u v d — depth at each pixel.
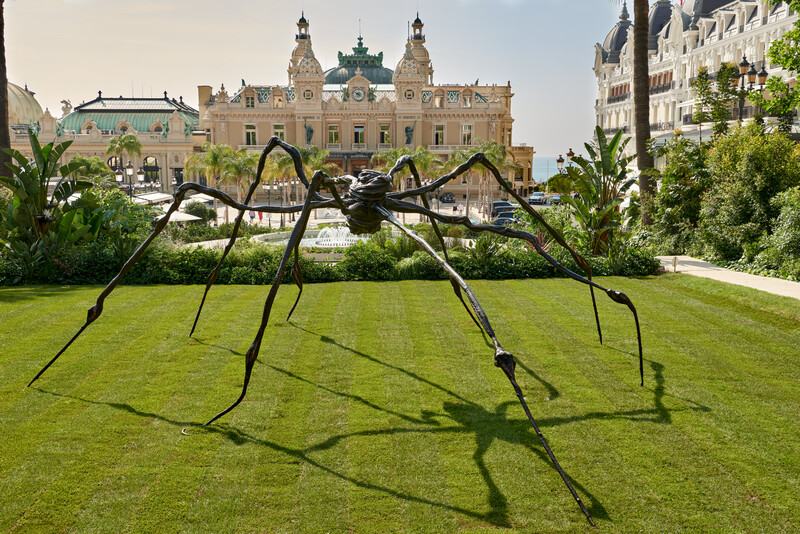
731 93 30.58
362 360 10.74
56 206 19.95
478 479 6.88
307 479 6.86
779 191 20.95
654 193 25.34
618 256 19.55
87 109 93.38
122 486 6.70
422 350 11.28
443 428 8.09
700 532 5.93
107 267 19.06
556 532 5.97
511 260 19.77
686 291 16.50
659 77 59.69
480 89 92.56
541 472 7.01
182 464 7.15
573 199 21.69
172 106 96.38
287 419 8.35
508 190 9.15
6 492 6.55
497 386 9.52
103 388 9.37
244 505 6.38
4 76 23.73
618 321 13.21
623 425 8.11
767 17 40.16
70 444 7.59
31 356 10.80
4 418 8.29
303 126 82.56
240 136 83.50
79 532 5.94
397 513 6.27
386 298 15.88
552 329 12.63
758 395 9.04
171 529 6.00
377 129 83.50
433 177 61.38
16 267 18.75
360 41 98.50
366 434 7.93
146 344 11.57
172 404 8.80
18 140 86.31
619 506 6.34
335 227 38.47
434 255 7.26
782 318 13.12
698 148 25.02
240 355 10.96
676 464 7.11
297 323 13.21
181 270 19.20
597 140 21.23
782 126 27.48
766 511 6.22
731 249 21.11
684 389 9.29
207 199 64.25
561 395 9.16
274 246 25.16
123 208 22.28
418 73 81.56
